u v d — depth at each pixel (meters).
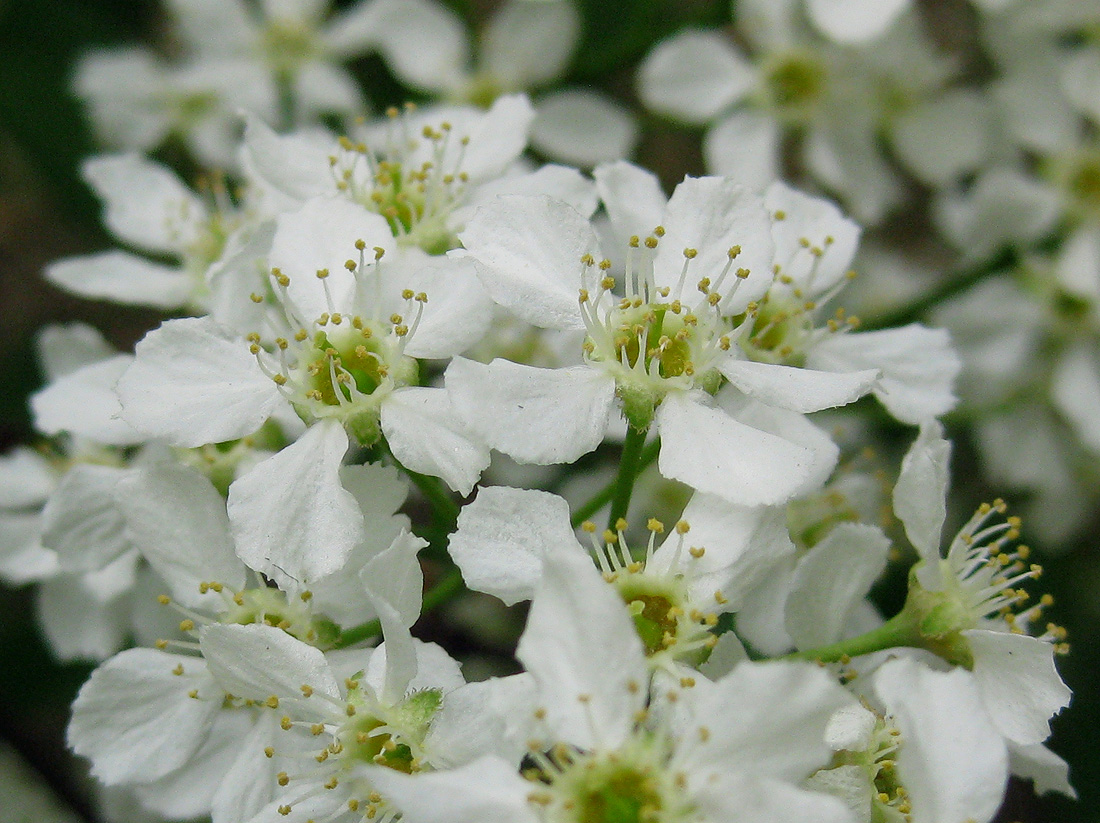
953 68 0.12
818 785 0.08
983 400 0.12
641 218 0.09
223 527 0.08
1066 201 0.12
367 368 0.08
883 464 0.11
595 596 0.07
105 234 0.12
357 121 0.10
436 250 0.09
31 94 0.12
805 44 0.12
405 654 0.07
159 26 0.13
